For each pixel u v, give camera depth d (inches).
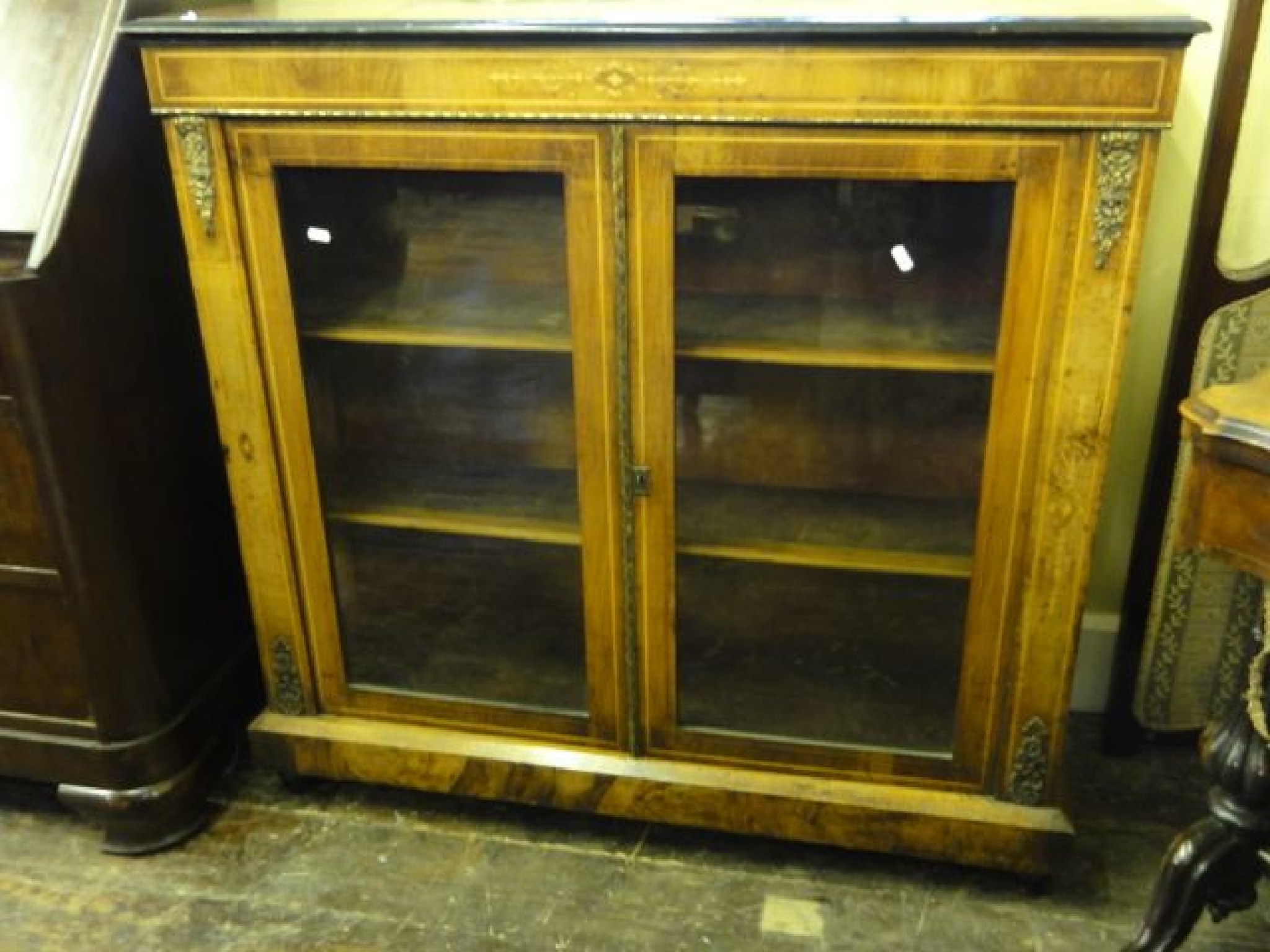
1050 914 55.0
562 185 47.4
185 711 61.2
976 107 42.4
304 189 51.1
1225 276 55.6
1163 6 46.8
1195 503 37.9
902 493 53.3
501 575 58.4
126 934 54.6
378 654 62.0
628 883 57.5
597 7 51.2
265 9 54.7
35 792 65.0
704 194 46.9
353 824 62.0
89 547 54.4
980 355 48.2
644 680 56.4
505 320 52.4
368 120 47.4
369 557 59.8
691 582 54.9
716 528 54.4
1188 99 57.1
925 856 55.6
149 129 55.4
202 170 49.8
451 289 52.6
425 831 61.4
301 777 63.6
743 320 49.8
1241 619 61.9
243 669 67.5
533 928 54.7
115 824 59.2
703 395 51.5
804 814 56.1
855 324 49.5
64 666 57.2
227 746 65.9
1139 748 66.4
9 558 55.1
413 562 59.6
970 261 47.0
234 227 50.9
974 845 54.5
